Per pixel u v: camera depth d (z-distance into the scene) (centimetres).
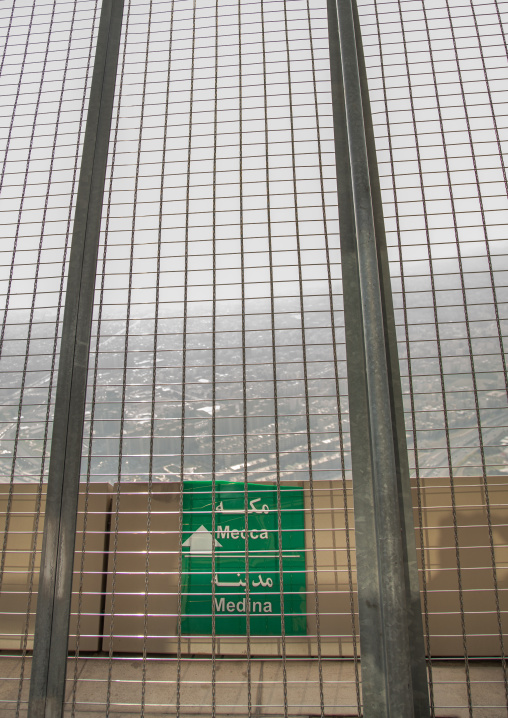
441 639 199
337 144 183
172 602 209
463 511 210
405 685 131
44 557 154
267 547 213
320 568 208
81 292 174
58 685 145
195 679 187
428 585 204
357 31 197
